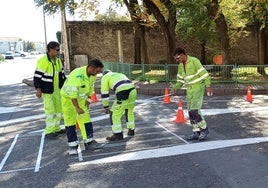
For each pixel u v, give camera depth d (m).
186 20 23.58
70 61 31.44
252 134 8.07
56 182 5.72
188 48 32.69
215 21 19.17
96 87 17.02
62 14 31.53
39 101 14.67
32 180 5.88
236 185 5.23
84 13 20.61
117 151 7.16
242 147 7.07
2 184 5.76
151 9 21.55
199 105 7.62
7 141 8.54
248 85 16.17
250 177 5.51
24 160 6.96
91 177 5.86
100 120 10.29
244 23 23.75
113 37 32.03
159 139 7.90
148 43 32.38
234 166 6.02
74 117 7.14
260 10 19.45
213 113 10.72
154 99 14.27
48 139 8.38
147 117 10.54
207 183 5.34
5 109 13.13
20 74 31.22
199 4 19.94
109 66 22.84
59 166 6.48
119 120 8.00
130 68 19.45
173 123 9.54
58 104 8.56
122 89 7.88
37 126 10.02
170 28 21.59
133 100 8.12
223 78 17.33
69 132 7.12
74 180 5.77
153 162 6.40
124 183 5.53
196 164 6.18
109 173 5.98
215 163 6.20
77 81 6.94
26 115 11.79
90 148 7.36
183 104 12.63
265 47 25.62
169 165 6.20
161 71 18.31
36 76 8.28
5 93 18.05
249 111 10.88
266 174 5.61
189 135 8.12
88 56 31.81
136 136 8.27
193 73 7.53
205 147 7.13
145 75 18.80
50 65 8.33
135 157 6.73
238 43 32.81
